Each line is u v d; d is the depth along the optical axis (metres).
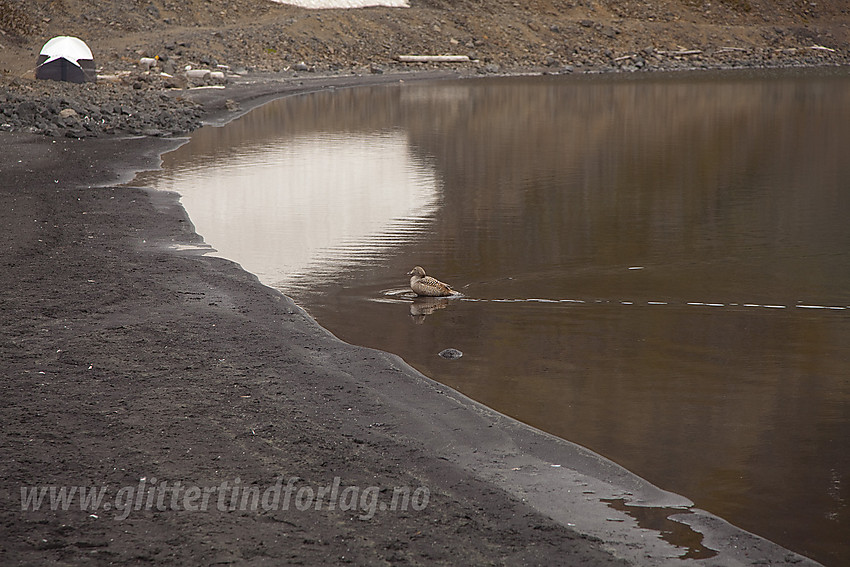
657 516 6.17
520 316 11.24
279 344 9.74
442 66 65.75
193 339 9.80
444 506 6.14
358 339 10.24
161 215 16.98
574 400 8.47
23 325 10.11
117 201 18.25
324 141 29.53
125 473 6.44
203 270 12.92
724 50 78.50
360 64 63.00
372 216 17.78
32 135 27.66
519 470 6.87
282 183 21.44
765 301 11.91
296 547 5.46
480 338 10.34
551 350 9.93
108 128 29.48
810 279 13.05
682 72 68.81
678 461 7.14
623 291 12.39
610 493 6.52
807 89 52.75
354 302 11.81
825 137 31.30
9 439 6.96
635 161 25.77
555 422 7.94
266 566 5.20
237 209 18.30
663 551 5.69
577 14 81.38
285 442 7.13
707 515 6.20
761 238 15.93
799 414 8.11
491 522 5.95
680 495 6.54
